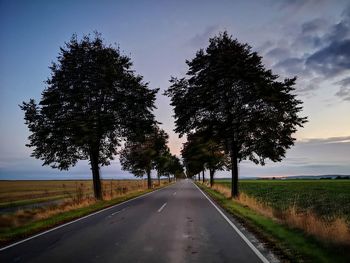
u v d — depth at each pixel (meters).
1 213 22.05
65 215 15.84
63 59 26.70
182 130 28.48
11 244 9.13
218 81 26.80
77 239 9.76
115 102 27.45
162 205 20.92
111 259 7.39
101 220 14.06
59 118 25.64
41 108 25.59
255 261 7.18
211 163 50.31
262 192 39.94
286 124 25.36
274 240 9.23
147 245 8.88
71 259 7.41
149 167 50.25
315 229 9.89
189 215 15.54
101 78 26.28
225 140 28.58
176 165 117.00
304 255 7.50
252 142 25.66
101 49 27.08
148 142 47.22
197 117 28.05
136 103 28.33
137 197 29.31
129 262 7.13
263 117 25.03
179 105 27.62
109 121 26.56
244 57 26.25
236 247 8.59
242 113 25.95
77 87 26.25
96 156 27.64
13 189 66.62
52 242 9.35
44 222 13.46
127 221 13.61
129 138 29.56
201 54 27.61
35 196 42.91
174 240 9.55
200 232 10.89
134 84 28.16
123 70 28.28
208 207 19.50
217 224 12.66
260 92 24.77
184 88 28.23
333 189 44.91
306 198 30.09
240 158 26.83
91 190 51.09
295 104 25.28
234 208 17.94
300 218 11.91
